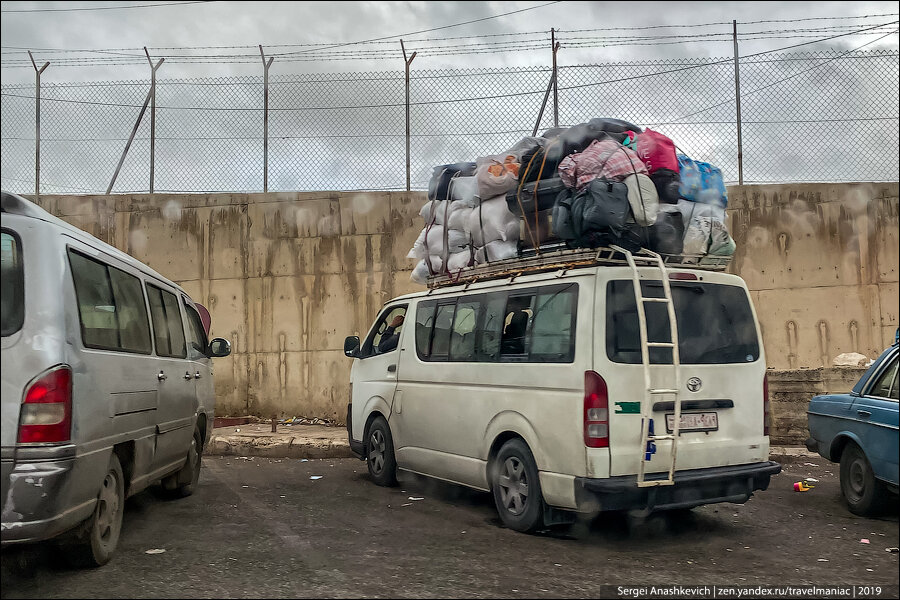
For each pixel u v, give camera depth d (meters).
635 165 5.39
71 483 4.02
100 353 4.51
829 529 5.92
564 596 4.19
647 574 4.64
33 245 4.13
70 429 4.01
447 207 6.99
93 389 4.33
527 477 5.54
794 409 9.91
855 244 11.22
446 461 6.57
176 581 4.41
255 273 12.15
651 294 5.40
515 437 5.79
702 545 5.39
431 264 7.26
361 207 12.00
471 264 6.76
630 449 5.05
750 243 11.33
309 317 12.05
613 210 5.18
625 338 5.17
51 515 3.90
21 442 3.86
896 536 5.71
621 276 5.29
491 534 5.64
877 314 11.16
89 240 4.86
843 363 10.16
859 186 11.25
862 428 6.30
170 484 6.95
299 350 12.04
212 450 10.11
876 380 6.47
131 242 12.24
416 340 7.29
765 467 5.53
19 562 4.75
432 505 6.78
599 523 6.01
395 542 5.38
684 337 5.45
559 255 5.62
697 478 5.16
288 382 12.04
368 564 4.79
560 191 5.67
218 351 7.96
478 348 6.29
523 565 4.79
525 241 6.09
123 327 5.11
